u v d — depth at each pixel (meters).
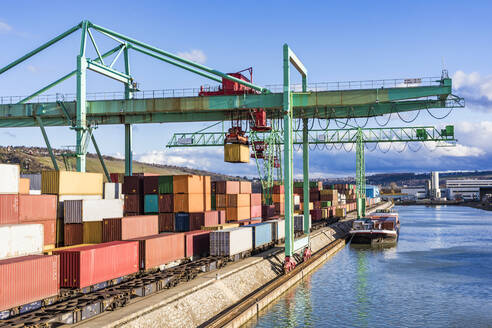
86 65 53.81
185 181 51.88
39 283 25.25
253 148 77.44
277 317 36.47
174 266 40.16
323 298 42.94
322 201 111.31
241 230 46.31
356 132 92.00
